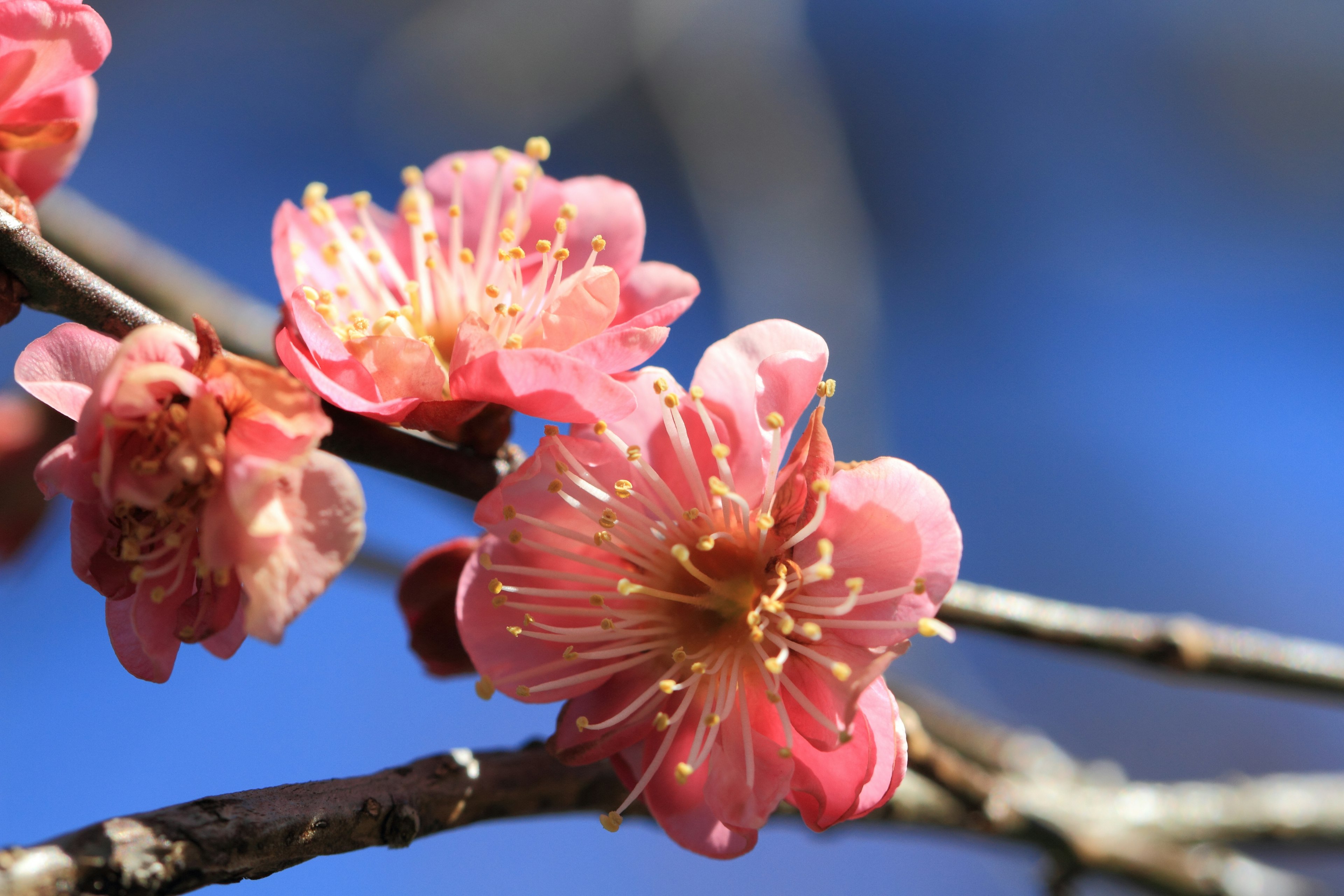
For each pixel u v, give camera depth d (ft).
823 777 0.70
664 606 0.72
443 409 0.70
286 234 0.72
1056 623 0.79
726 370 0.71
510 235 0.74
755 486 0.71
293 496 0.67
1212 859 0.88
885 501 0.70
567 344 0.72
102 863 0.65
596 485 0.71
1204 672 0.80
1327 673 0.80
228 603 0.68
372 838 0.69
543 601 0.71
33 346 0.69
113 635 0.70
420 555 0.72
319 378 0.69
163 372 0.67
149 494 0.67
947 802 0.81
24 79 0.72
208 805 0.67
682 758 0.71
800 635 0.70
